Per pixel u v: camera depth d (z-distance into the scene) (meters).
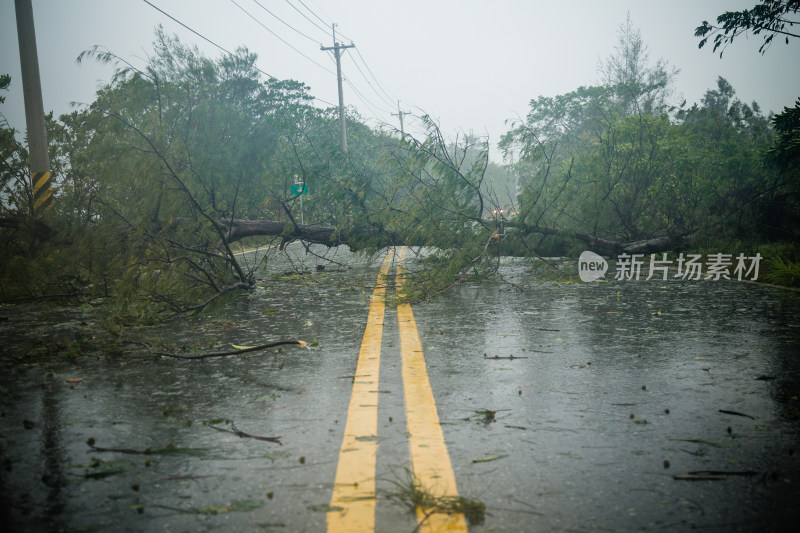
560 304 8.34
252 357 5.35
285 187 12.22
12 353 5.54
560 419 3.53
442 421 3.52
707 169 14.82
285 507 2.46
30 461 2.99
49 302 8.56
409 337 6.21
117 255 7.77
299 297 9.55
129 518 2.38
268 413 3.71
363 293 10.02
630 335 6.07
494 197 11.90
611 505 2.44
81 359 5.32
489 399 3.96
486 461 2.91
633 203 13.78
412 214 10.76
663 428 3.36
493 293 9.76
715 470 2.78
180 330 6.71
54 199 9.69
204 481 2.73
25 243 8.37
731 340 5.73
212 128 10.85
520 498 2.51
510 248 12.41
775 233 14.16
